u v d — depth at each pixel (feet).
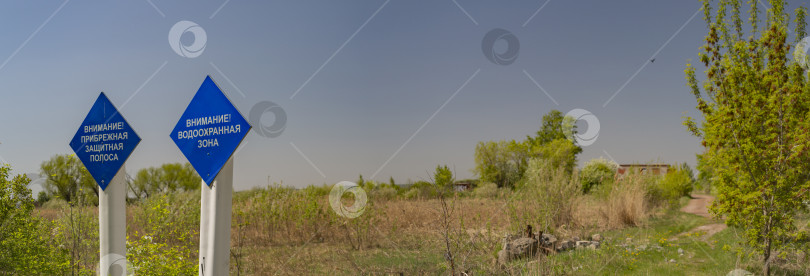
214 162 11.12
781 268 18.12
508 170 89.66
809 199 18.13
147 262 17.51
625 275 18.63
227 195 11.23
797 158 17.95
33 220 17.95
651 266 19.61
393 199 54.75
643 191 38.09
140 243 18.84
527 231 24.45
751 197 18.21
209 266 11.08
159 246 18.52
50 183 39.73
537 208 29.48
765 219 18.04
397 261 22.62
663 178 50.11
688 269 19.03
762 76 19.15
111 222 14.23
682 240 24.93
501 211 31.65
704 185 65.72
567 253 22.65
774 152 17.94
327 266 22.49
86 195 22.77
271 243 29.07
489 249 23.02
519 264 19.69
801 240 19.04
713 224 29.25
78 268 19.01
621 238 26.73
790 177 17.97
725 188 19.49
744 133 18.75
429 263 21.39
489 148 91.45
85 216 22.36
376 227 31.07
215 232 11.04
